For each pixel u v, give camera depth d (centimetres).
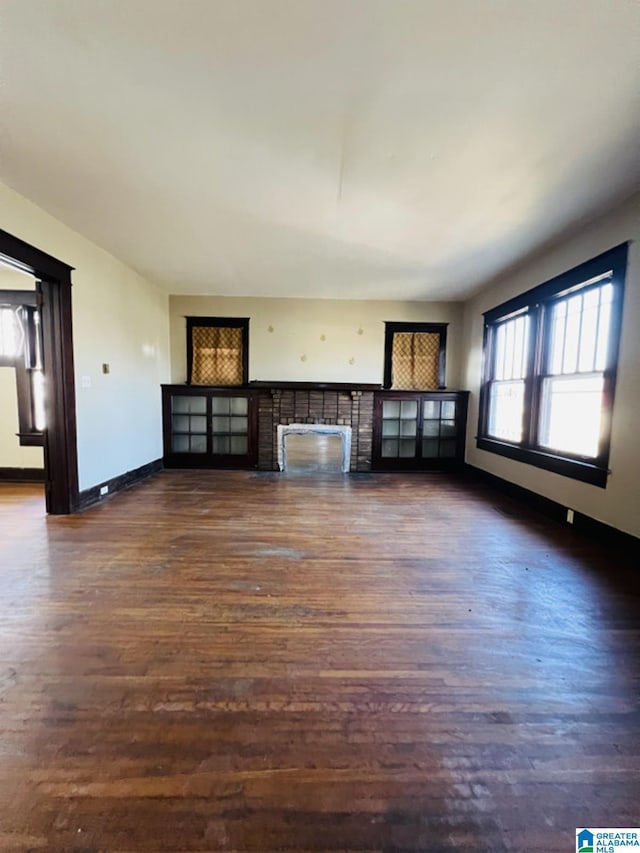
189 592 238
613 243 309
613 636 200
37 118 209
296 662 178
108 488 449
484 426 546
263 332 616
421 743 138
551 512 387
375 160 245
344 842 107
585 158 241
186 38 160
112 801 116
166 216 330
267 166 253
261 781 123
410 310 619
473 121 208
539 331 412
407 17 150
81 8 148
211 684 164
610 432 310
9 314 497
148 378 545
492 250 397
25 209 304
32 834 107
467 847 107
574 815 115
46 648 185
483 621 212
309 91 187
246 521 368
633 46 160
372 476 579
